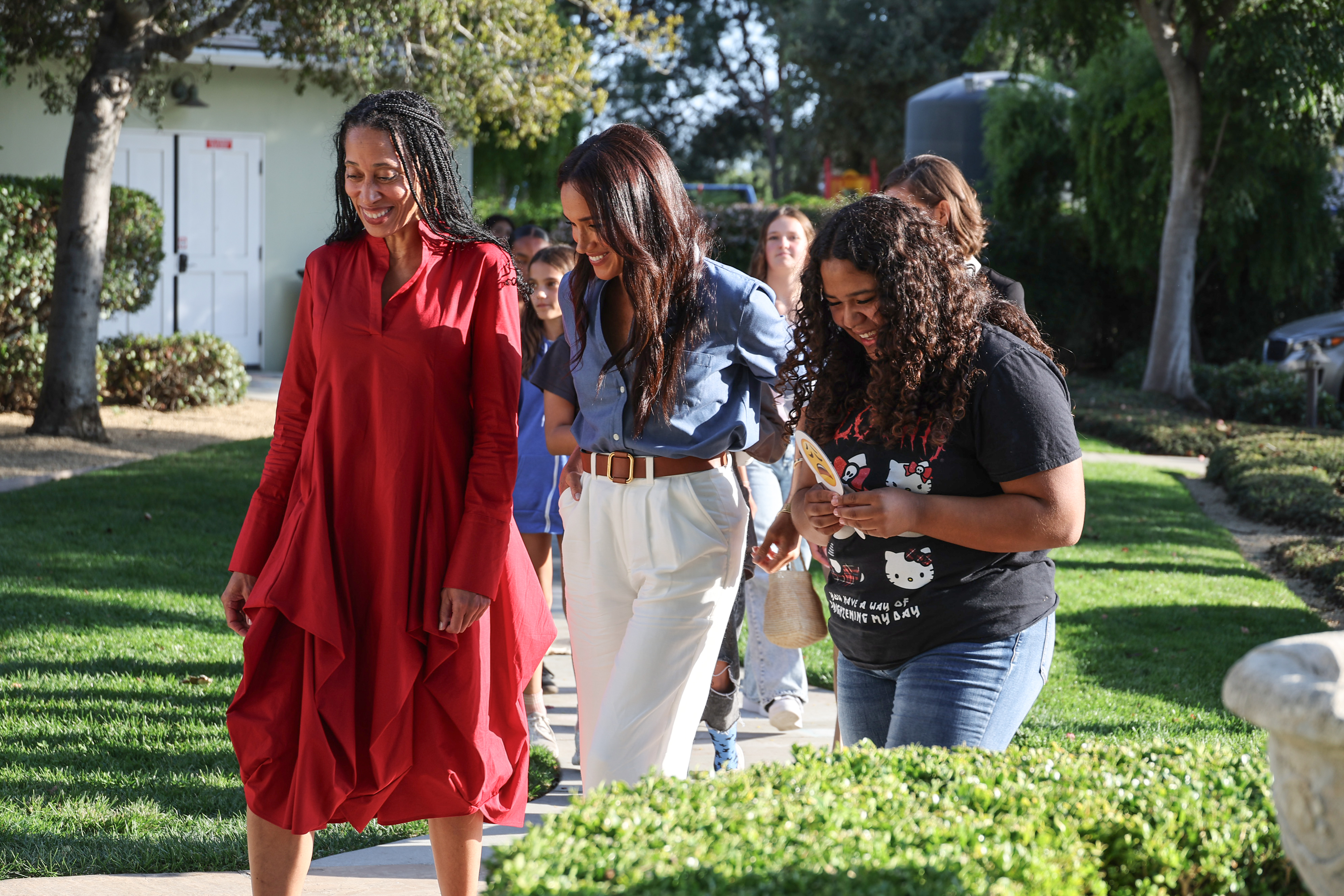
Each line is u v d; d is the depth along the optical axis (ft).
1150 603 23.63
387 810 9.06
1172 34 53.98
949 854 6.39
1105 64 61.72
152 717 15.64
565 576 10.48
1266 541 31.22
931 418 8.50
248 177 54.29
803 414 9.43
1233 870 7.18
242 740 8.77
